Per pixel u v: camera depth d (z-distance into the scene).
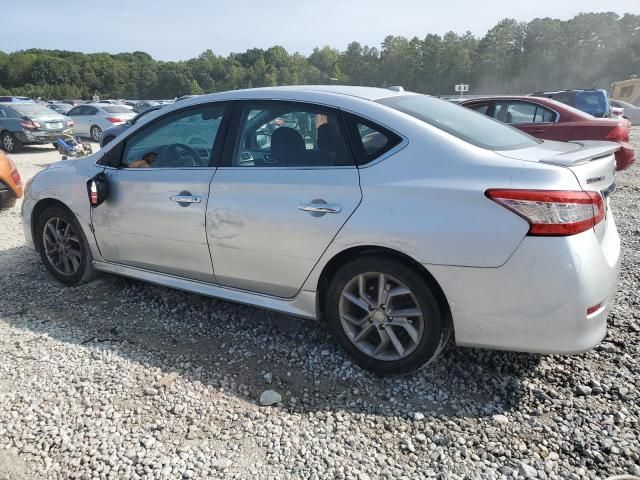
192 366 3.17
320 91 3.24
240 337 3.52
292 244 3.07
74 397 2.87
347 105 3.05
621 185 8.85
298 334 3.54
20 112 15.86
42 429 2.61
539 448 2.43
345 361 3.20
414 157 2.79
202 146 3.51
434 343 2.82
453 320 2.71
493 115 9.11
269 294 3.34
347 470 2.32
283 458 2.40
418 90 98.75
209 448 2.47
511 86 94.06
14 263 5.00
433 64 96.50
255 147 3.29
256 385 2.98
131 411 2.75
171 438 2.54
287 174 3.09
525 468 2.29
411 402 2.80
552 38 93.00
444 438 2.51
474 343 2.72
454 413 2.70
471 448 2.45
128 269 3.99
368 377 3.03
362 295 2.97
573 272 2.45
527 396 2.81
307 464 2.37
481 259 2.55
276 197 3.10
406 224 2.70
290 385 2.97
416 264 2.77
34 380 3.03
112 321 3.77
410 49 98.12
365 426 2.62
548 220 2.44
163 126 3.73
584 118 8.36
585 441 2.46
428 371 3.06
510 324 2.59
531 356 3.18
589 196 2.51
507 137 3.15
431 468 2.33
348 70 104.88
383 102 3.10
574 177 2.50
